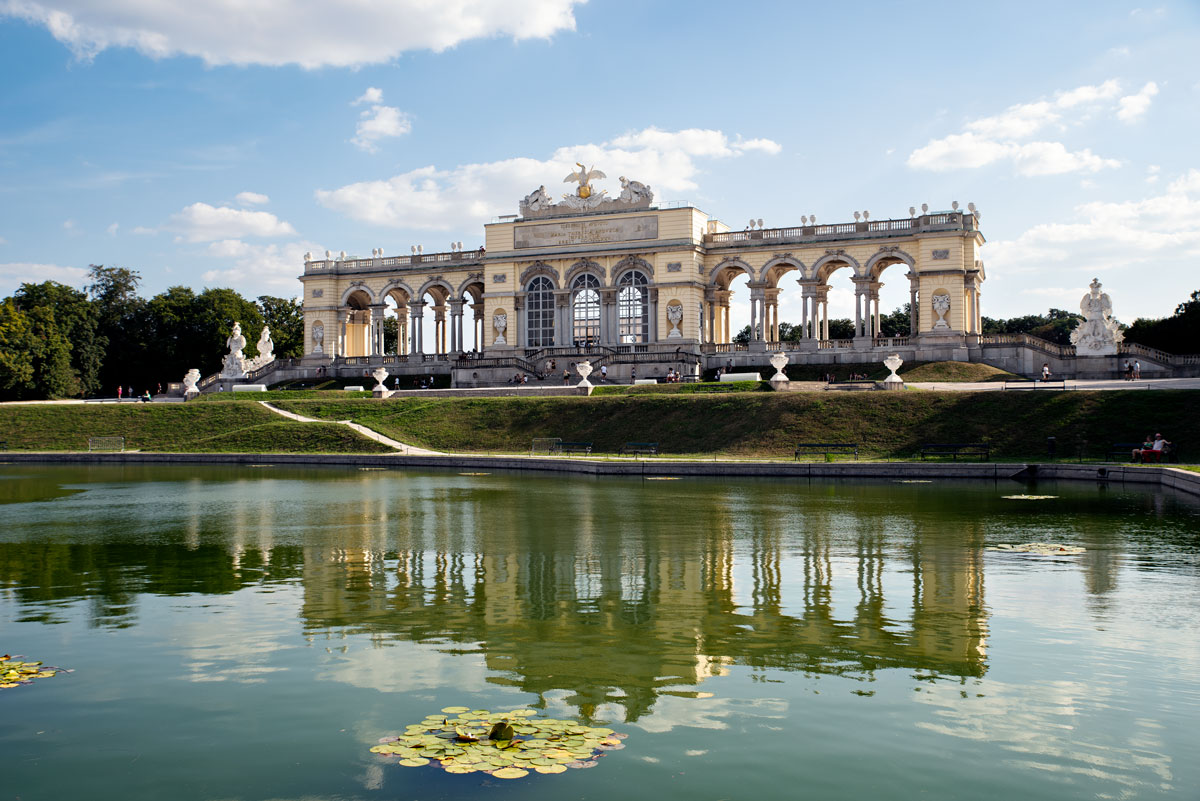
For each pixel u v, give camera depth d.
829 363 91.56
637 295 98.50
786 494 40.12
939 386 72.44
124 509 36.81
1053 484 42.66
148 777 11.72
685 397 67.88
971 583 21.75
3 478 52.25
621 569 23.81
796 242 94.69
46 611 19.78
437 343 112.81
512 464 56.22
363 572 23.70
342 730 13.09
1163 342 94.75
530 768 11.53
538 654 16.53
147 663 16.12
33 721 13.55
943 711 13.75
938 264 88.25
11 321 104.81
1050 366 82.00
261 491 43.75
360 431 69.56
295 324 150.50
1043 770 11.81
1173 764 11.97
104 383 130.12
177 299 134.00
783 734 12.91
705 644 17.11
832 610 19.45
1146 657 16.16
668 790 11.25
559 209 100.88
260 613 19.55
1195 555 24.77
